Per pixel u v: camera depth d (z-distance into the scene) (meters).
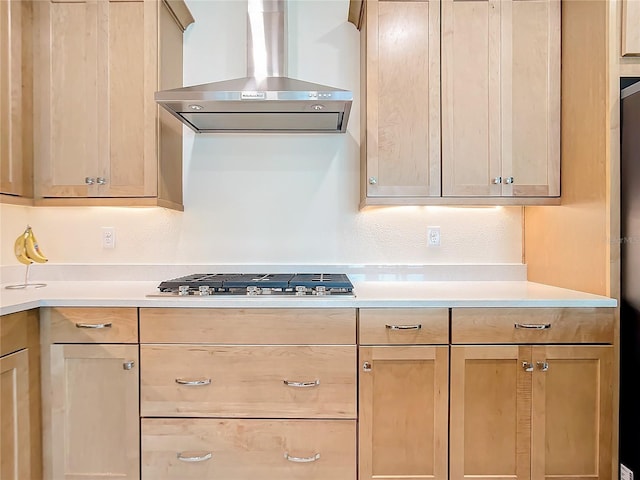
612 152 1.65
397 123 1.95
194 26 2.30
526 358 1.67
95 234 2.30
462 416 1.67
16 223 2.25
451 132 1.95
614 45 1.65
